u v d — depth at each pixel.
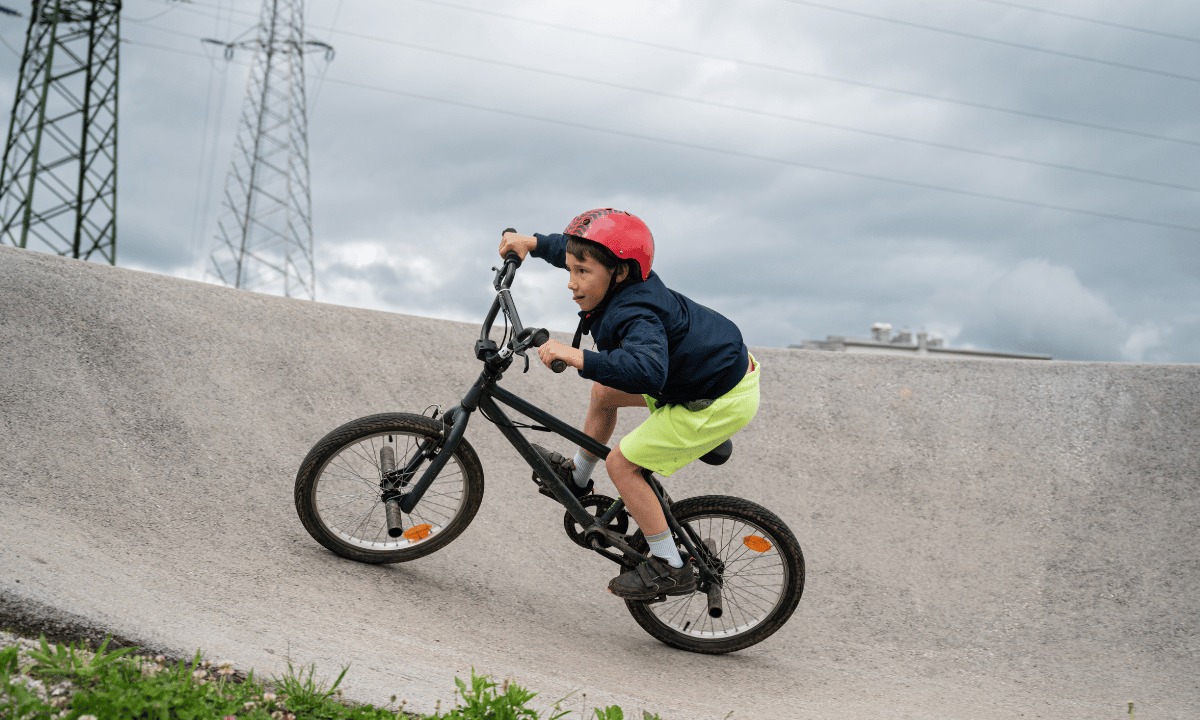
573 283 2.55
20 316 4.10
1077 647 3.57
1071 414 5.40
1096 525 4.51
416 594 2.95
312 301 5.59
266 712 1.76
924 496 4.82
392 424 2.91
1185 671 3.39
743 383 2.70
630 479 2.75
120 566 2.43
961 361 6.00
